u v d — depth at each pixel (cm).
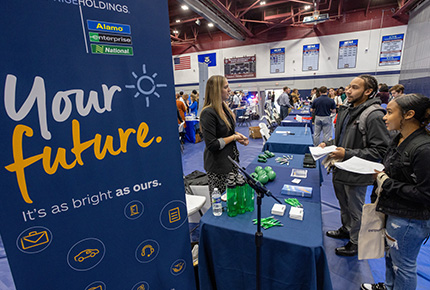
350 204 163
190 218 232
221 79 150
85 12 67
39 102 64
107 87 74
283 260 102
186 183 213
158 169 89
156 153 88
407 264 109
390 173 109
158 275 97
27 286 70
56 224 72
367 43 848
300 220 116
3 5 56
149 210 90
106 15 71
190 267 106
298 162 215
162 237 95
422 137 96
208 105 153
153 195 90
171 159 92
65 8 64
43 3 61
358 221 165
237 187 121
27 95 62
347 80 902
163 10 83
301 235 104
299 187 151
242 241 111
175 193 96
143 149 85
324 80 939
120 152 80
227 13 694
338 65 905
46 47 63
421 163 92
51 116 66
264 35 998
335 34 886
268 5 834
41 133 65
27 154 64
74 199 73
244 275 115
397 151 105
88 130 73
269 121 527
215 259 120
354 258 174
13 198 64
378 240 122
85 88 70
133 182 84
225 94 156
